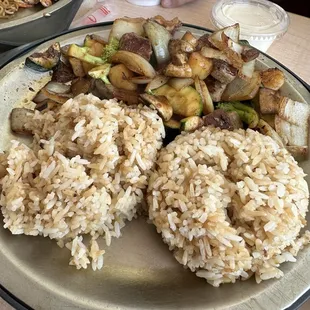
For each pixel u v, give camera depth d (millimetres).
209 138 214
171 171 201
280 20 308
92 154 207
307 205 199
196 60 235
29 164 202
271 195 190
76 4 304
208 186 192
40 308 164
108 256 197
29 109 237
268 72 246
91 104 217
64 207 193
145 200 211
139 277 190
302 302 173
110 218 203
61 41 263
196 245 190
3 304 185
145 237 206
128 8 327
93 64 250
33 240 194
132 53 239
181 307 172
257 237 187
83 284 180
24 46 258
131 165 203
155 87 236
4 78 243
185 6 335
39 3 324
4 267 176
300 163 229
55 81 251
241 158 202
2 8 311
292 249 188
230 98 243
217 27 303
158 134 217
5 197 194
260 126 234
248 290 180
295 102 236
